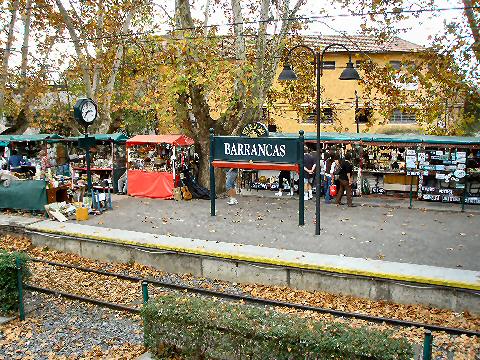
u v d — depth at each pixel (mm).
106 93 26031
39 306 10984
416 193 19531
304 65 26266
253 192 21250
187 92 18969
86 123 17516
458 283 10383
